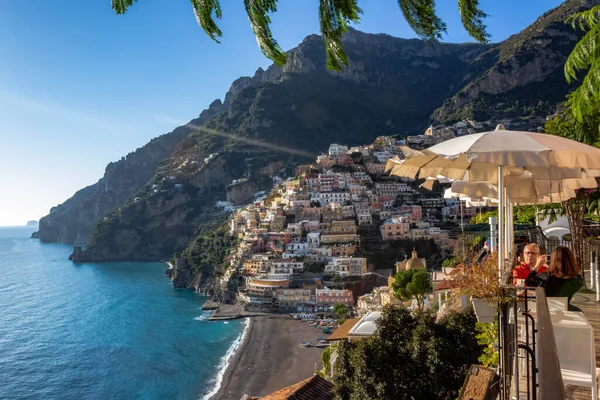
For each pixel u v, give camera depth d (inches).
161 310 5369.1
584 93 311.3
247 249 6520.7
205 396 2736.2
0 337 4195.4
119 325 4584.2
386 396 759.7
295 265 5930.1
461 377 727.1
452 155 261.4
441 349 741.3
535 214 1056.8
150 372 3181.6
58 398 2773.1
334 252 6102.4
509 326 278.4
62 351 3722.9
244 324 4596.5
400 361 781.3
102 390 2876.5
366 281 5536.4
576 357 279.3
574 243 701.3
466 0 178.5
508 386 265.7
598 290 546.9
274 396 1095.6
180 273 7381.9
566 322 283.6
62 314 5157.5
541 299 182.5
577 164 281.7
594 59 305.4
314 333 4074.8
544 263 387.2
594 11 310.0
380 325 820.6
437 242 6289.4
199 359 3459.6
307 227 6924.2
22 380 3075.8
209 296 6441.9
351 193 7741.1
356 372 799.1
